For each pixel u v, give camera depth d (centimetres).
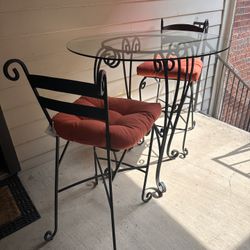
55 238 139
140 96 221
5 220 150
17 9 146
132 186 174
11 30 149
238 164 194
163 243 135
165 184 174
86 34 180
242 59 317
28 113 175
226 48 138
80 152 211
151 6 206
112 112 125
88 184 176
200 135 236
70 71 184
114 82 214
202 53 127
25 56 160
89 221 149
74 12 168
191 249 132
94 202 162
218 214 151
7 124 169
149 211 154
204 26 183
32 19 154
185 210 154
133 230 142
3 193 170
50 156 201
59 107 96
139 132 107
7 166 179
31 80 94
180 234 139
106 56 126
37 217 152
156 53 130
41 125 185
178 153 203
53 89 90
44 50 166
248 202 159
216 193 167
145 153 210
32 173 189
